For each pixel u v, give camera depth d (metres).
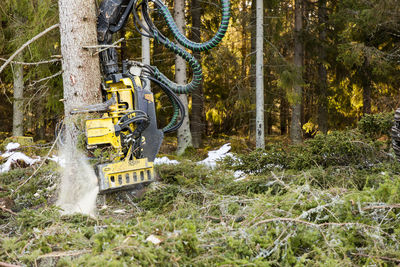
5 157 7.05
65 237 2.29
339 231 2.23
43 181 4.69
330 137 4.37
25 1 8.17
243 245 2.09
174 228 2.22
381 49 11.30
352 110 13.52
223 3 4.14
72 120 3.86
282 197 2.77
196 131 13.59
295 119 12.97
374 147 4.22
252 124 12.50
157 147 4.07
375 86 12.54
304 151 4.47
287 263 2.03
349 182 3.66
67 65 4.14
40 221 2.79
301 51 12.71
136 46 12.26
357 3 10.62
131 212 3.84
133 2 4.21
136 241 1.96
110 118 3.75
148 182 3.75
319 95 13.22
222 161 5.08
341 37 11.34
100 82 4.26
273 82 12.91
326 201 2.67
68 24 4.10
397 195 2.47
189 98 15.84
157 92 13.66
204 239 2.18
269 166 4.64
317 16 13.13
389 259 2.02
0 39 9.60
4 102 14.40
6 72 10.04
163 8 4.39
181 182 4.33
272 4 11.56
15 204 4.12
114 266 1.72
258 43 9.86
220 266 1.88
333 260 1.94
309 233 2.18
